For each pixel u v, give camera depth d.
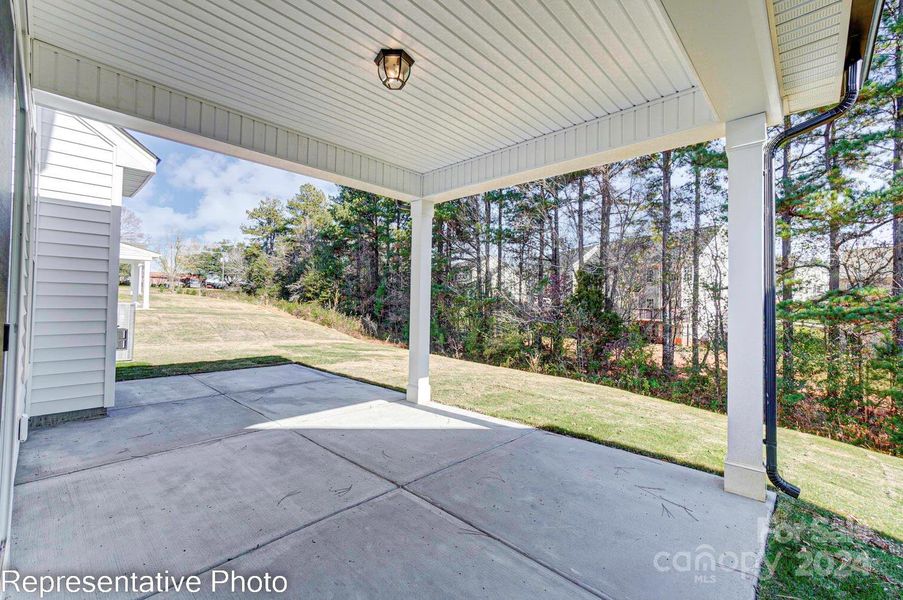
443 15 2.33
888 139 5.12
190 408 4.81
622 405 5.74
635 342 7.91
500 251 10.51
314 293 16.97
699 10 1.69
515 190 10.14
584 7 2.24
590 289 8.57
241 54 2.75
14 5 1.68
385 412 4.87
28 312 3.14
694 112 3.03
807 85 2.56
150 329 12.51
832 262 5.57
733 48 1.96
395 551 2.13
